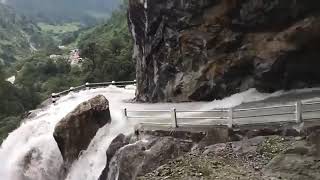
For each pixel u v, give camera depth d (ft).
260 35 62.64
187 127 50.93
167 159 46.80
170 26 70.38
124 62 197.47
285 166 40.40
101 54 213.66
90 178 55.72
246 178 39.60
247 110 49.93
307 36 58.59
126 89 110.01
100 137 58.44
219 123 50.70
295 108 48.96
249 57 63.57
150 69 80.79
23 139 68.85
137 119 58.75
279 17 60.13
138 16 80.43
